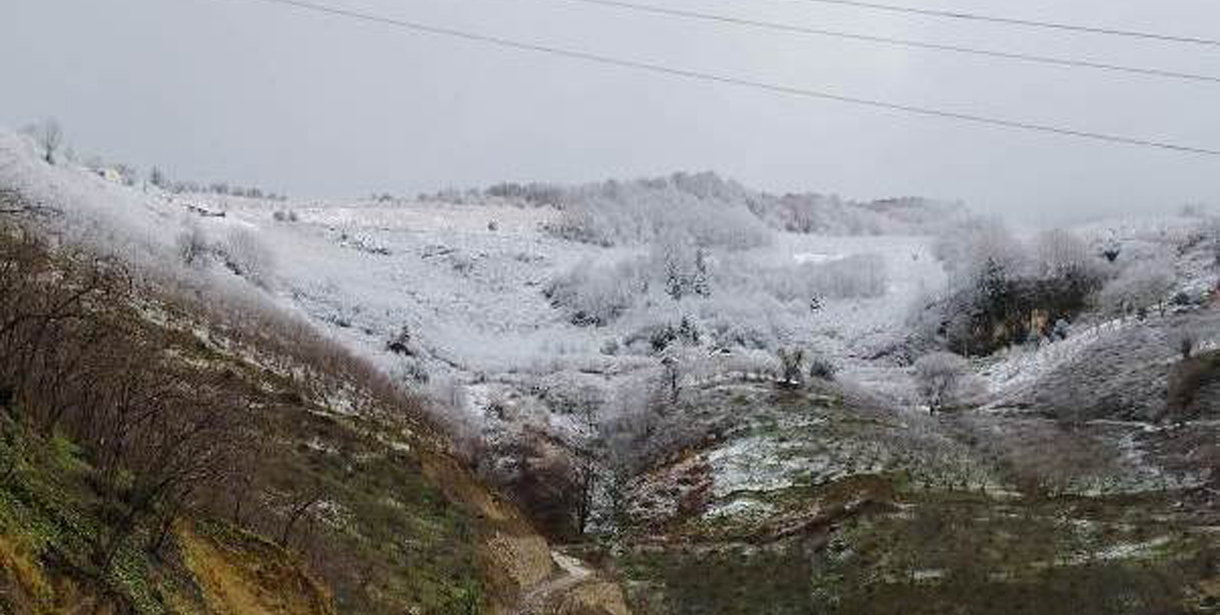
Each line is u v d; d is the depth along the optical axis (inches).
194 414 1141.7
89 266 2049.7
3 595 524.1
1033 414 3663.9
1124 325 4389.8
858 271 6387.8
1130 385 3585.1
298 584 919.7
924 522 2369.6
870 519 2433.6
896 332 5551.2
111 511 717.3
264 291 4291.3
